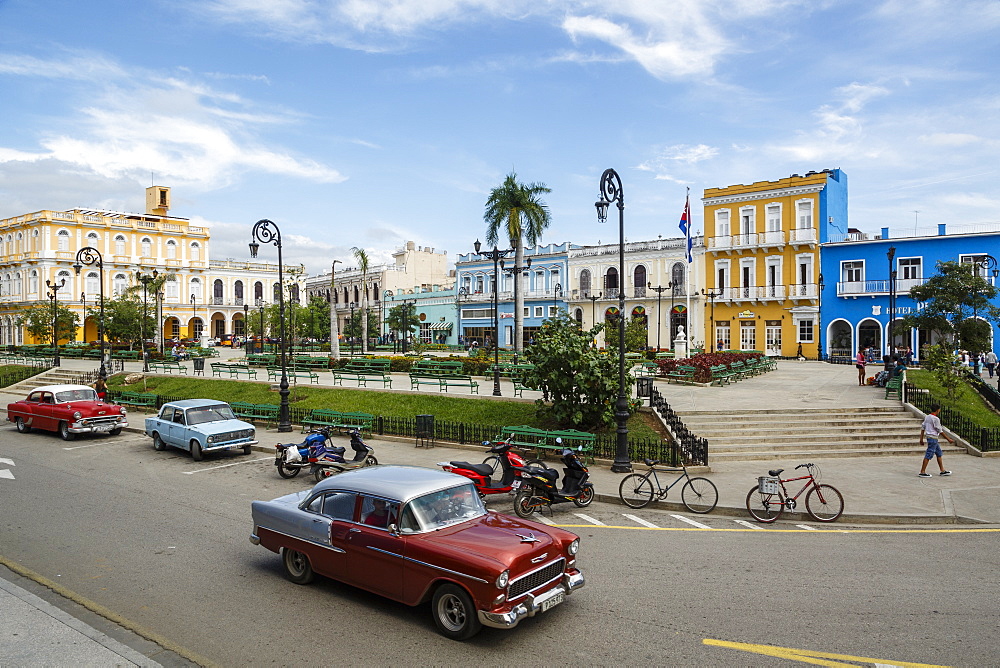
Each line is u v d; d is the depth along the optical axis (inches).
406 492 294.0
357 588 321.7
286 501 343.9
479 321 2596.0
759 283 1948.8
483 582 251.3
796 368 1441.9
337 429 778.8
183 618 284.8
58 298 2469.2
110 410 807.7
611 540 399.9
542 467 480.4
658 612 288.5
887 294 1704.0
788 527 432.5
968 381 966.4
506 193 1568.7
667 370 1136.2
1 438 798.5
